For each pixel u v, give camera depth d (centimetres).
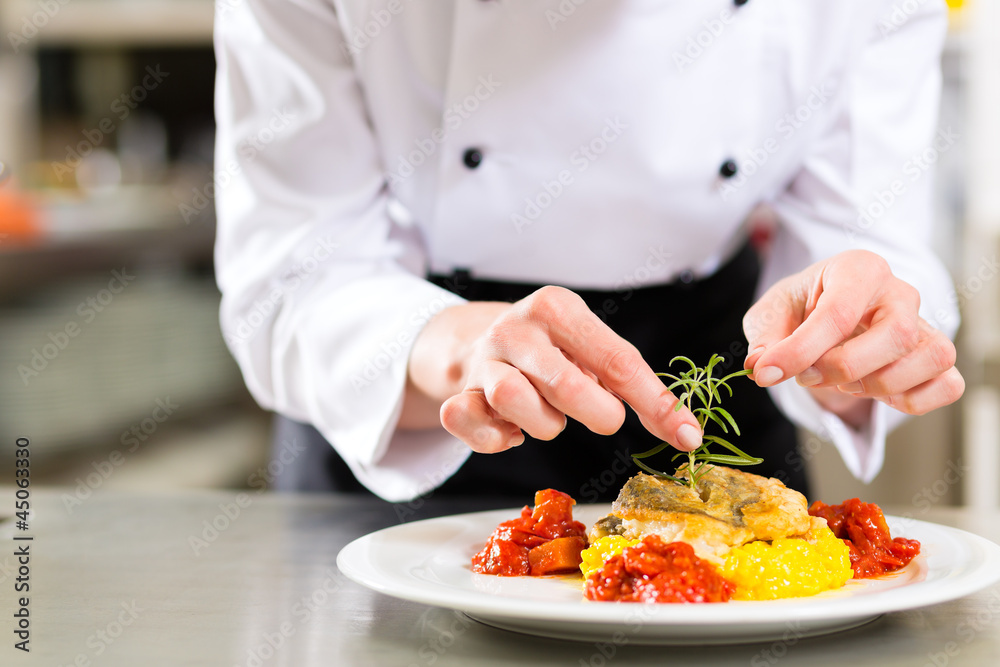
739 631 74
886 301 98
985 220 281
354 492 159
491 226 141
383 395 121
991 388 248
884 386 97
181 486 346
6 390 327
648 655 76
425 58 135
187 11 424
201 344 405
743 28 134
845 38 137
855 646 77
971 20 280
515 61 130
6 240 332
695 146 139
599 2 127
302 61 141
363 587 99
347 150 143
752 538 88
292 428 164
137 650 79
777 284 108
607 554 88
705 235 148
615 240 144
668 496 92
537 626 79
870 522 96
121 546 118
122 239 363
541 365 88
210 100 473
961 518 128
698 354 156
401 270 142
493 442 90
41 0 421
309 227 138
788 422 166
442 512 136
